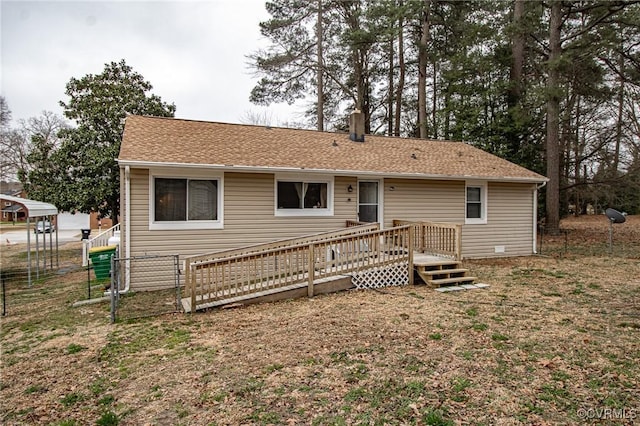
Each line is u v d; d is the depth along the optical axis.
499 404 3.45
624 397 3.53
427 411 3.35
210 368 4.35
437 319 5.94
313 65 21.22
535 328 5.46
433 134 22.53
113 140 16.41
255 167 9.15
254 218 9.69
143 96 16.95
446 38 22.02
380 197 11.28
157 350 4.97
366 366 4.29
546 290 7.83
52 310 7.28
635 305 6.58
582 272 9.65
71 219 32.66
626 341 4.89
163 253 8.78
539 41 18.86
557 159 17.39
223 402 3.60
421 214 11.80
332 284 7.99
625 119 21.17
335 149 11.90
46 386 4.07
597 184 20.08
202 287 6.93
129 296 8.09
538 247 14.55
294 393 3.73
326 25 21.16
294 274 8.50
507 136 18.98
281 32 20.42
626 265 10.53
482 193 12.65
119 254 9.60
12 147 36.69
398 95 23.03
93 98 16.41
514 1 18.45
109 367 4.49
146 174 8.56
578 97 20.48
